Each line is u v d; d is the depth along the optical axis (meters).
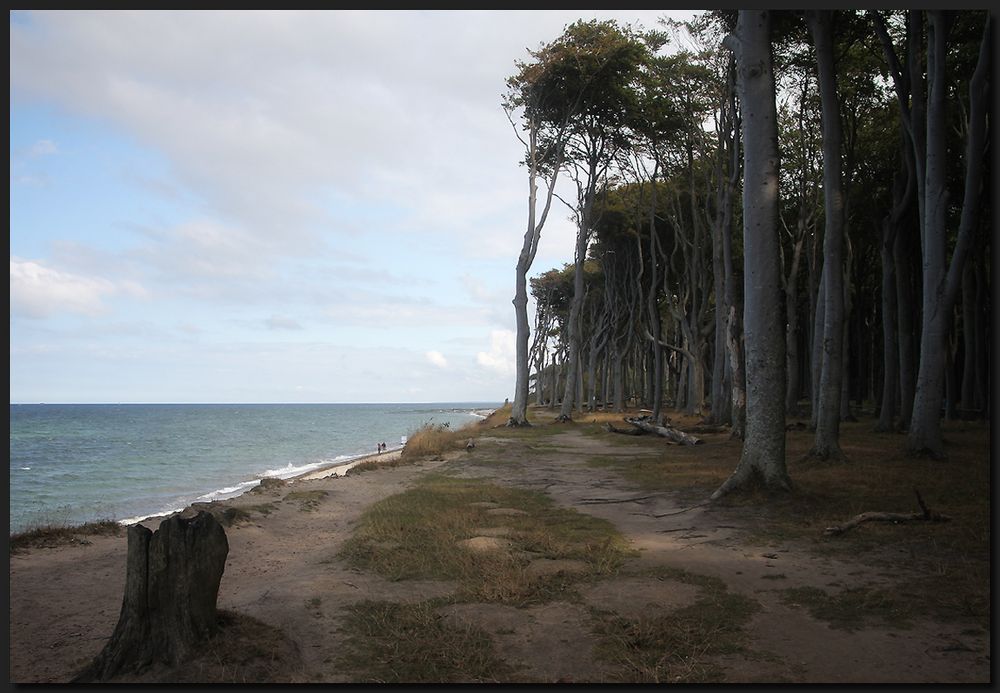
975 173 16.02
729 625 5.79
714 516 10.65
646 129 35.06
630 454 21.83
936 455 15.99
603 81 34.28
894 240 24.09
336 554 8.61
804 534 9.13
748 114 12.51
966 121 23.72
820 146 29.81
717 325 31.67
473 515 10.79
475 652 5.32
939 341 16.22
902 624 5.70
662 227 43.50
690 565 7.74
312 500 13.12
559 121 36.94
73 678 4.91
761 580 7.07
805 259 39.09
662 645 5.40
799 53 24.70
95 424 104.19
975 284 30.06
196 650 5.03
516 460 20.45
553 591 6.79
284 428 95.00
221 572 5.27
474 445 25.69
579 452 22.91
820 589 6.69
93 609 6.58
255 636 5.33
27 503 23.14
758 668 4.95
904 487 12.29
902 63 23.41
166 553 5.07
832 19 18.16
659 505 12.01
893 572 7.18
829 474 14.21
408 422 121.38
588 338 67.75
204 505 11.78
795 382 31.52
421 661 5.16
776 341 12.00
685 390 51.12
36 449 52.31
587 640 5.55
